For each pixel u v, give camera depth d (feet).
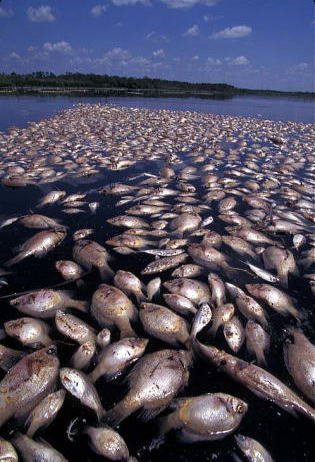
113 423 2.11
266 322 2.98
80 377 2.20
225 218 4.73
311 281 3.46
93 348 2.49
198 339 2.79
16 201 5.43
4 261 3.79
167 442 2.05
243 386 2.39
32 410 2.08
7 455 1.80
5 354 2.48
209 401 2.09
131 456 1.94
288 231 4.48
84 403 2.15
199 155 8.35
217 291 3.15
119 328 2.80
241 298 3.11
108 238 4.29
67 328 2.67
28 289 3.34
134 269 3.68
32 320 2.75
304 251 4.07
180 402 2.15
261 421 2.20
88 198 5.57
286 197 5.74
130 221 4.56
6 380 2.18
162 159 7.97
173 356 2.40
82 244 3.88
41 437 2.02
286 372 2.53
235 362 2.44
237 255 3.93
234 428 2.10
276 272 3.67
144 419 2.14
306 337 2.83
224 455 2.00
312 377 2.38
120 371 2.43
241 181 6.54
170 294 3.09
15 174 6.37
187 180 6.53
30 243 3.96
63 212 5.00
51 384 2.24
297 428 2.18
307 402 2.31
